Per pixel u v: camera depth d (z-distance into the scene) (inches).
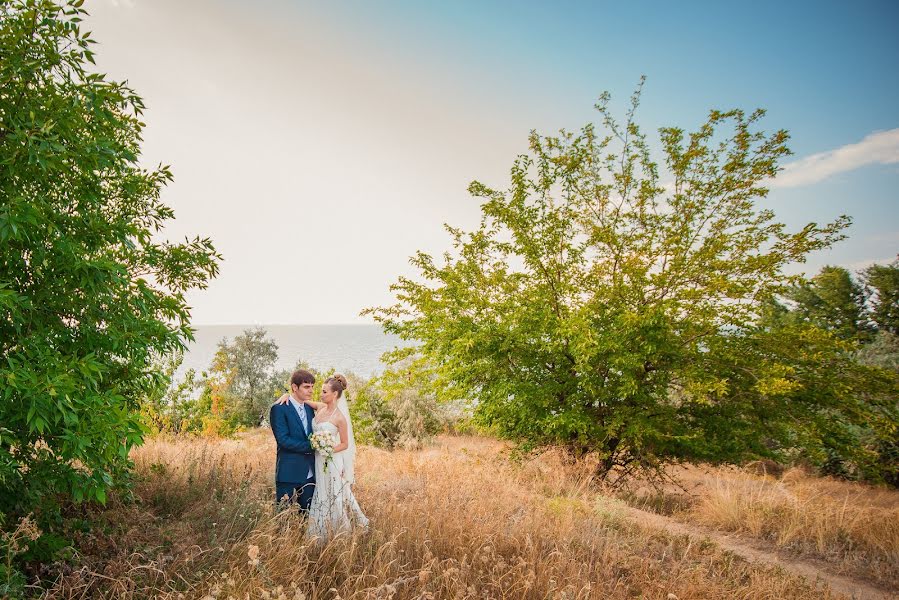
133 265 178.7
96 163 141.6
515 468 392.8
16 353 127.0
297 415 195.9
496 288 458.6
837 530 275.0
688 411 424.5
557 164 439.2
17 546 120.8
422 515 187.8
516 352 429.7
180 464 253.1
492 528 191.6
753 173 407.5
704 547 240.1
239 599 121.4
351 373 837.2
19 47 123.4
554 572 166.9
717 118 421.1
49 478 137.7
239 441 442.6
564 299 442.3
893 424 358.9
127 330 156.3
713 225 425.4
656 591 175.3
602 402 419.2
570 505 260.4
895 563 236.7
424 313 458.0
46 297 140.2
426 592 127.9
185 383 530.0
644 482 453.4
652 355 393.1
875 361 751.7
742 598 179.9
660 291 423.8
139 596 124.6
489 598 144.9
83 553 145.2
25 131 119.4
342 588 135.3
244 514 167.2
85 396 132.3
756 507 307.6
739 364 393.4
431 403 746.2
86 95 135.4
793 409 395.9
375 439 709.9
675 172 433.4
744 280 386.9
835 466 614.2
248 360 1477.6
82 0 129.8
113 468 171.0
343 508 181.8
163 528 165.5
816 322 880.9
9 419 126.0
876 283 840.9
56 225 143.0
